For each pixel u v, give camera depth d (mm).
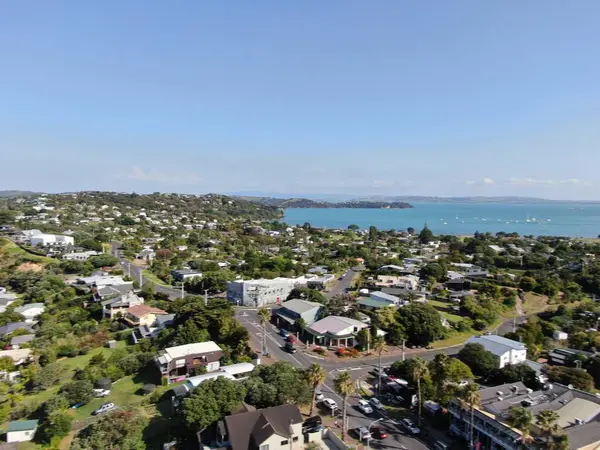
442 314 111875
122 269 152625
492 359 71125
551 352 84062
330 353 82312
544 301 132250
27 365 74000
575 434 46500
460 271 167000
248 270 154750
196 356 70562
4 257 150000
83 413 58812
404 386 65438
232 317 89750
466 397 49188
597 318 109938
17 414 57938
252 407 53281
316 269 164125
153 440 51625
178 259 169000
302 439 49812
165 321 91438
